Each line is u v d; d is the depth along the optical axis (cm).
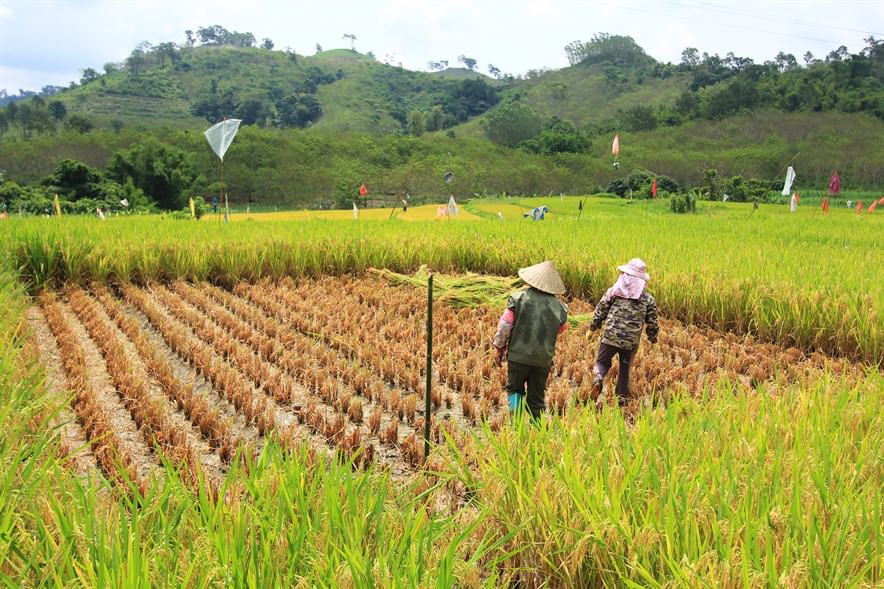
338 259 1434
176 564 290
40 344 872
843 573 289
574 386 782
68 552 280
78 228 1503
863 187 8269
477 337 923
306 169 8731
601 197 7400
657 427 453
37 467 387
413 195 8294
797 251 1545
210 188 7506
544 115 16338
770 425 458
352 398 712
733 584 290
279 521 316
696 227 2378
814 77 12875
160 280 1331
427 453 507
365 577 284
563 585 345
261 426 616
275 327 943
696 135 11238
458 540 320
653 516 331
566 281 1283
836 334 905
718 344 927
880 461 395
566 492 362
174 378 713
